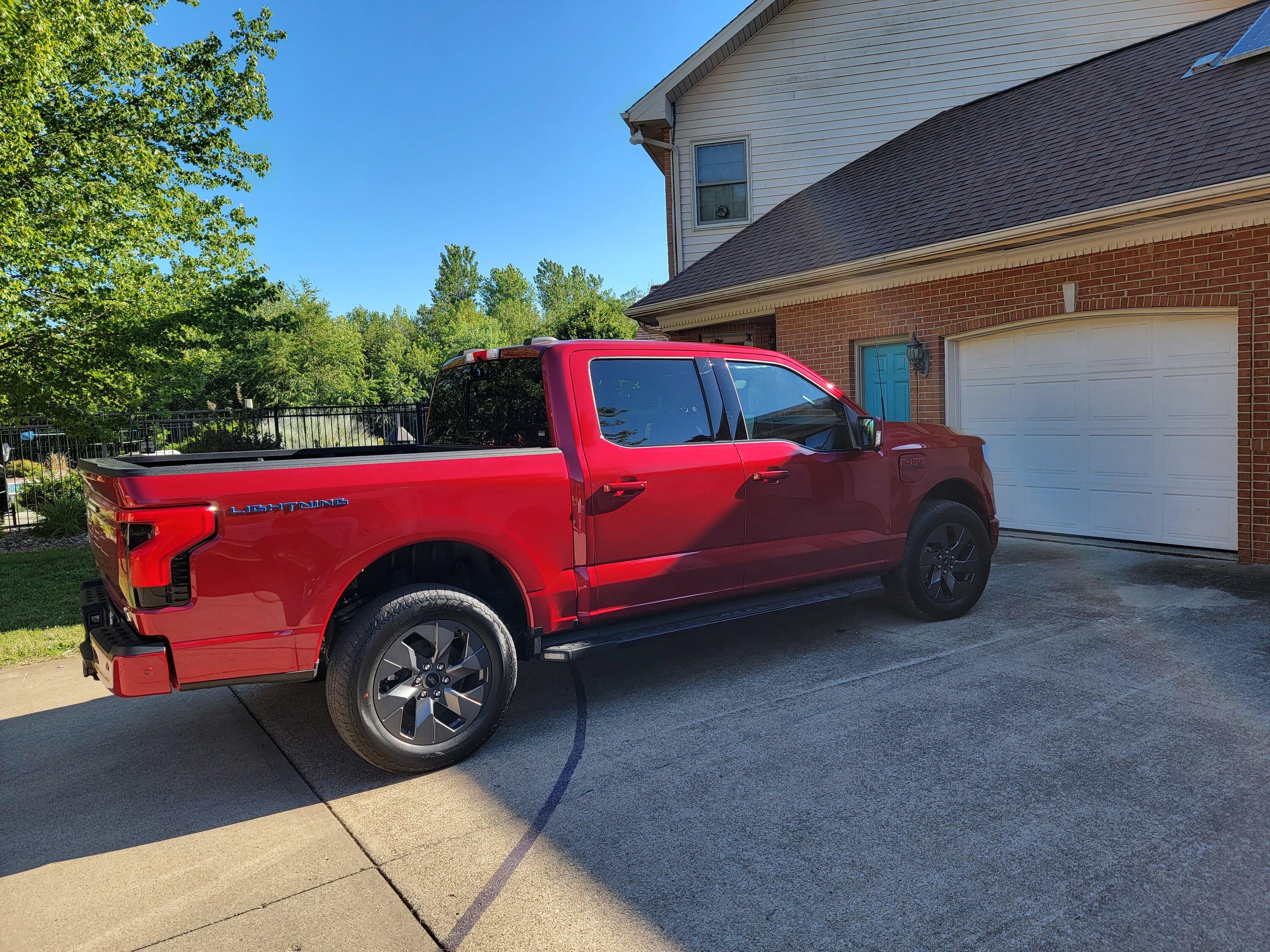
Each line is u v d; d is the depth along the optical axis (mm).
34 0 10430
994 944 2164
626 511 3930
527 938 2291
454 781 3350
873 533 4910
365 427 16344
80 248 11805
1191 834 2646
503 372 4215
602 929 2320
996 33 12406
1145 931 2188
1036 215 7363
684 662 4770
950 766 3215
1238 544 6602
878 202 10266
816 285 9469
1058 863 2520
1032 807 2863
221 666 3006
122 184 12320
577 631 3932
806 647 4902
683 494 4105
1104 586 6035
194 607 2949
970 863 2547
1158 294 6898
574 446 3824
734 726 3750
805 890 2453
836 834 2762
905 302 8984
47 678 5082
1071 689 3961
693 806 3016
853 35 12953
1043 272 7723
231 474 3006
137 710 4430
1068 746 3334
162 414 14562
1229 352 6672
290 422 16812
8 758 3807
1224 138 6809
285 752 3760
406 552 3703
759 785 3148
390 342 58625
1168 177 6656
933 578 5254
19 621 6520
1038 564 6902
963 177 9484
